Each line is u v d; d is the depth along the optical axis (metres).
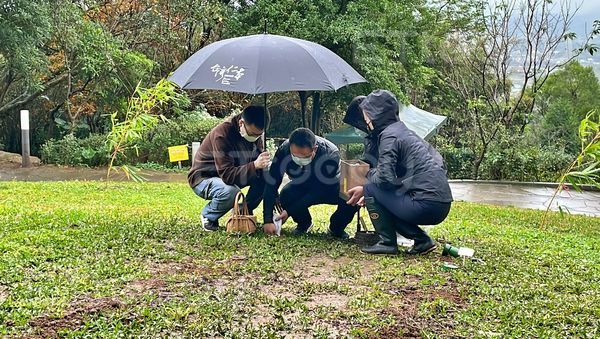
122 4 16.02
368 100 4.62
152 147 14.55
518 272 4.12
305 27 15.02
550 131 19.28
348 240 5.15
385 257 4.47
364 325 2.92
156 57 16.72
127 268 3.72
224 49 4.71
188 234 4.88
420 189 4.40
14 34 11.76
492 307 3.27
